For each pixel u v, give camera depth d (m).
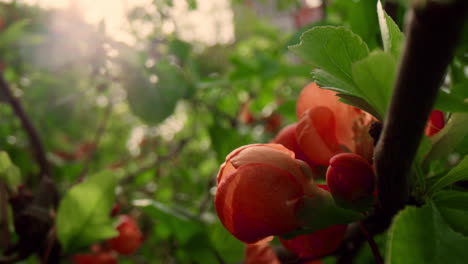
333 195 0.15
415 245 0.13
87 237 0.26
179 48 0.53
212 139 0.27
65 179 0.56
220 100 0.73
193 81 0.49
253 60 0.50
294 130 0.17
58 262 0.27
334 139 0.17
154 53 0.53
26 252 0.26
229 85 0.64
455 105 0.14
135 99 0.43
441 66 0.11
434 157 0.15
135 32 0.62
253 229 0.15
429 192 0.15
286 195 0.15
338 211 0.15
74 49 0.45
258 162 0.15
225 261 0.27
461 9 0.10
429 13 0.10
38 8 0.52
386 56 0.13
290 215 0.15
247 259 0.20
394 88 0.11
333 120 0.17
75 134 0.59
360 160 0.15
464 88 0.18
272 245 0.22
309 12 0.63
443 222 0.14
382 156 0.13
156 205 0.30
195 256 0.28
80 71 0.51
